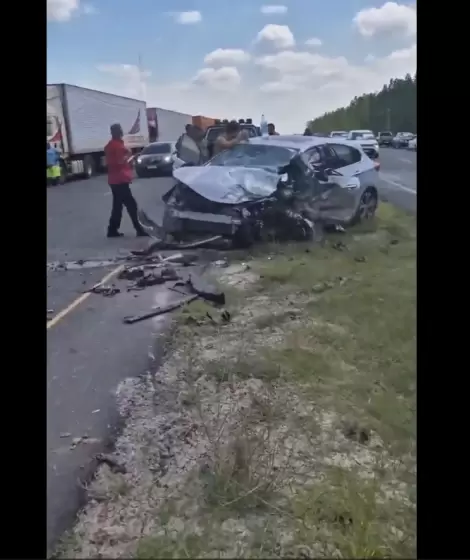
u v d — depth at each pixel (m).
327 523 2.76
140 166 15.80
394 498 2.93
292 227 8.23
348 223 9.03
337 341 4.75
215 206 7.95
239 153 9.04
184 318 5.40
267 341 4.87
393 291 6.16
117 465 3.19
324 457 3.27
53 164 16.48
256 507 2.87
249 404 3.83
